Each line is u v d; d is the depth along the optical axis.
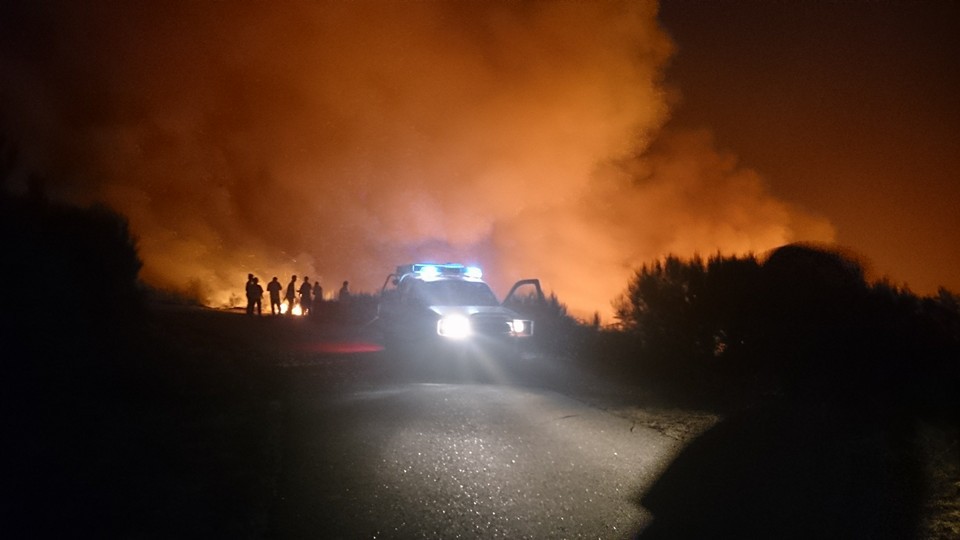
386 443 8.79
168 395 10.60
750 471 8.27
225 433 9.03
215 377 12.27
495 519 6.75
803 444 9.18
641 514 7.05
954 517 7.23
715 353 13.89
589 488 7.61
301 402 11.02
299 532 6.34
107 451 7.91
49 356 10.15
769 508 7.32
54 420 8.59
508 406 10.96
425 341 15.82
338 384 12.81
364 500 7.06
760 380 12.45
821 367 11.48
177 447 8.34
